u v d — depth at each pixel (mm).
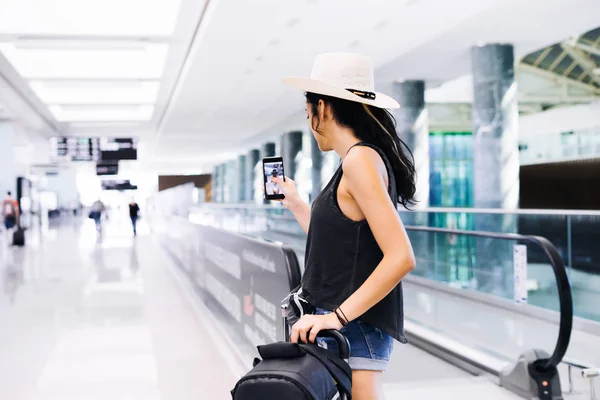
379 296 1509
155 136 28844
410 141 14867
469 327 6031
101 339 5910
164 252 15820
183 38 11992
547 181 19594
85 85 16547
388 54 12352
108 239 21953
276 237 15219
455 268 8438
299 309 1714
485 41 11445
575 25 10383
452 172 23578
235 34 10930
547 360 3904
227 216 15578
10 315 7211
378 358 1674
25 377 4668
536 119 21000
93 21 10875
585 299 6281
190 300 8039
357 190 1559
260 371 1380
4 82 15664
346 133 1705
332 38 11219
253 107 19438
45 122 23203
